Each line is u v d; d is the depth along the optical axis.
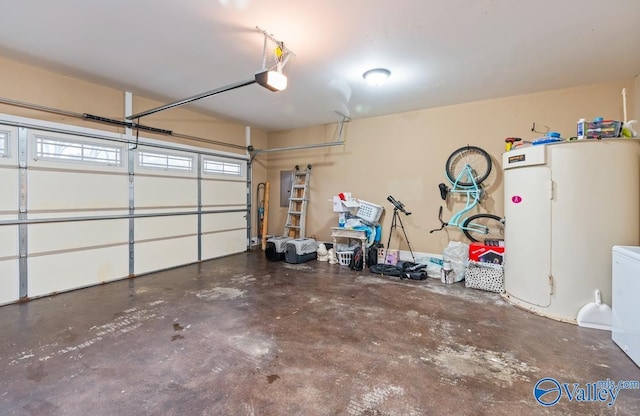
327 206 6.03
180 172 5.08
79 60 3.30
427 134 4.92
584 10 2.32
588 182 2.81
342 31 2.65
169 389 1.86
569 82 3.76
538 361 2.20
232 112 5.27
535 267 3.11
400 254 5.13
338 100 4.52
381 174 5.36
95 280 4.02
